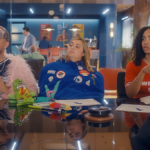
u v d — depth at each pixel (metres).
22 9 8.55
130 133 0.51
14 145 0.44
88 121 0.63
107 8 8.68
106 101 1.02
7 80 1.11
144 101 1.01
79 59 1.35
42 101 1.01
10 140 0.47
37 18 9.62
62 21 9.84
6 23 9.14
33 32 9.80
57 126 0.58
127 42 8.79
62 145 0.44
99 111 0.68
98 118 0.65
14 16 9.03
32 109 0.84
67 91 1.18
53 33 9.86
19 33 9.69
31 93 1.05
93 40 9.25
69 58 1.34
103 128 0.56
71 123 0.61
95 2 8.64
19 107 0.88
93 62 5.46
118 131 0.53
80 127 0.57
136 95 1.37
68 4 8.65
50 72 1.27
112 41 9.18
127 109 0.80
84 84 1.23
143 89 1.40
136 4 8.09
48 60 7.68
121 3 8.41
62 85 1.21
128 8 8.96
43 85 1.24
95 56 8.62
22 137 0.49
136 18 7.98
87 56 1.37
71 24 9.89
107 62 9.31
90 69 1.35
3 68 1.13
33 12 8.60
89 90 1.25
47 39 9.84
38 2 8.55
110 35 9.16
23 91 0.94
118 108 0.82
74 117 0.69
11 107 0.88
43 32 9.79
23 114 0.74
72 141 0.46
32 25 9.76
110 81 2.09
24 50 6.65
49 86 1.21
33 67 3.88
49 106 0.83
